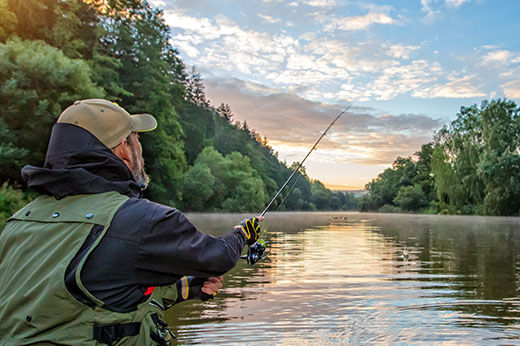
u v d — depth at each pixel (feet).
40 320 3.70
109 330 3.82
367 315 13.55
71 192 4.19
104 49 89.25
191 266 4.24
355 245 37.52
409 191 264.31
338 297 16.10
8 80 46.88
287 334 11.69
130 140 4.82
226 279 19.94
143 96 93.20
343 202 589.73
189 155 180.34
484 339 11.27
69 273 3.74
